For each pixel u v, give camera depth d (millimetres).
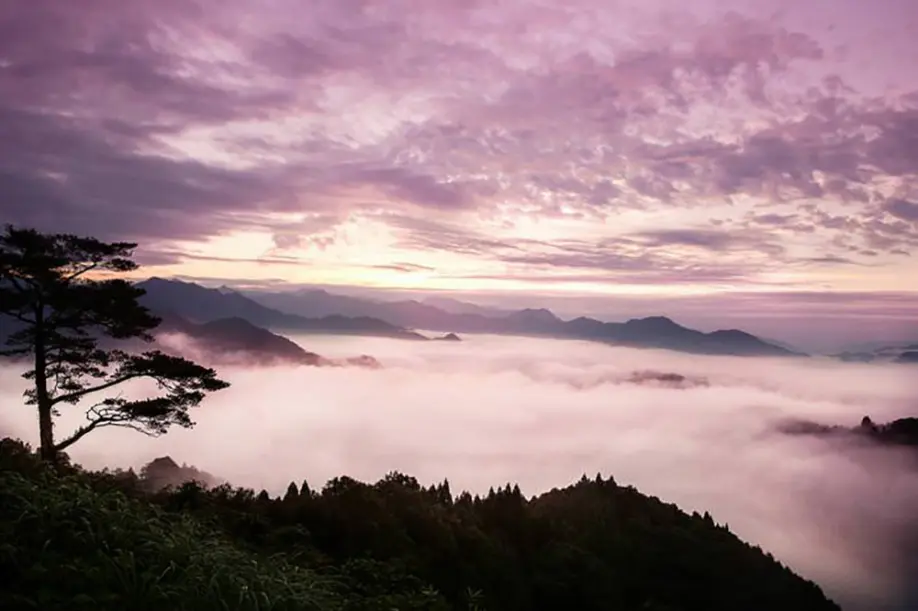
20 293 24406
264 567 10438
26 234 24578
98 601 7254
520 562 28359
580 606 27281
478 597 18172
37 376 25250
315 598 9828
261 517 16672
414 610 11898
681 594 40656
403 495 25062
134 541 8961
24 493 9266
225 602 8078
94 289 25547
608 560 39406
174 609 7598
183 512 14484
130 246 26547
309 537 16500
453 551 21094
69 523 8805
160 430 26766
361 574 13781
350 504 19875
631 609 31469
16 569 7504
